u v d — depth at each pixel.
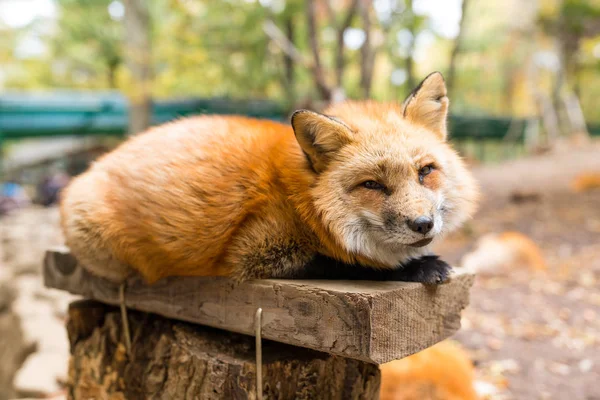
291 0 4.00
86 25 5.82
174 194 0.62
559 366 1.29
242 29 3.89
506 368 1.28
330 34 4.56
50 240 2.55
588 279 2.01
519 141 7.99
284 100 4.43
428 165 0.60
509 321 1.63
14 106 4.71
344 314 0.53
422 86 0.65
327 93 3.07
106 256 0.70
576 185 4.07
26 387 1.31
